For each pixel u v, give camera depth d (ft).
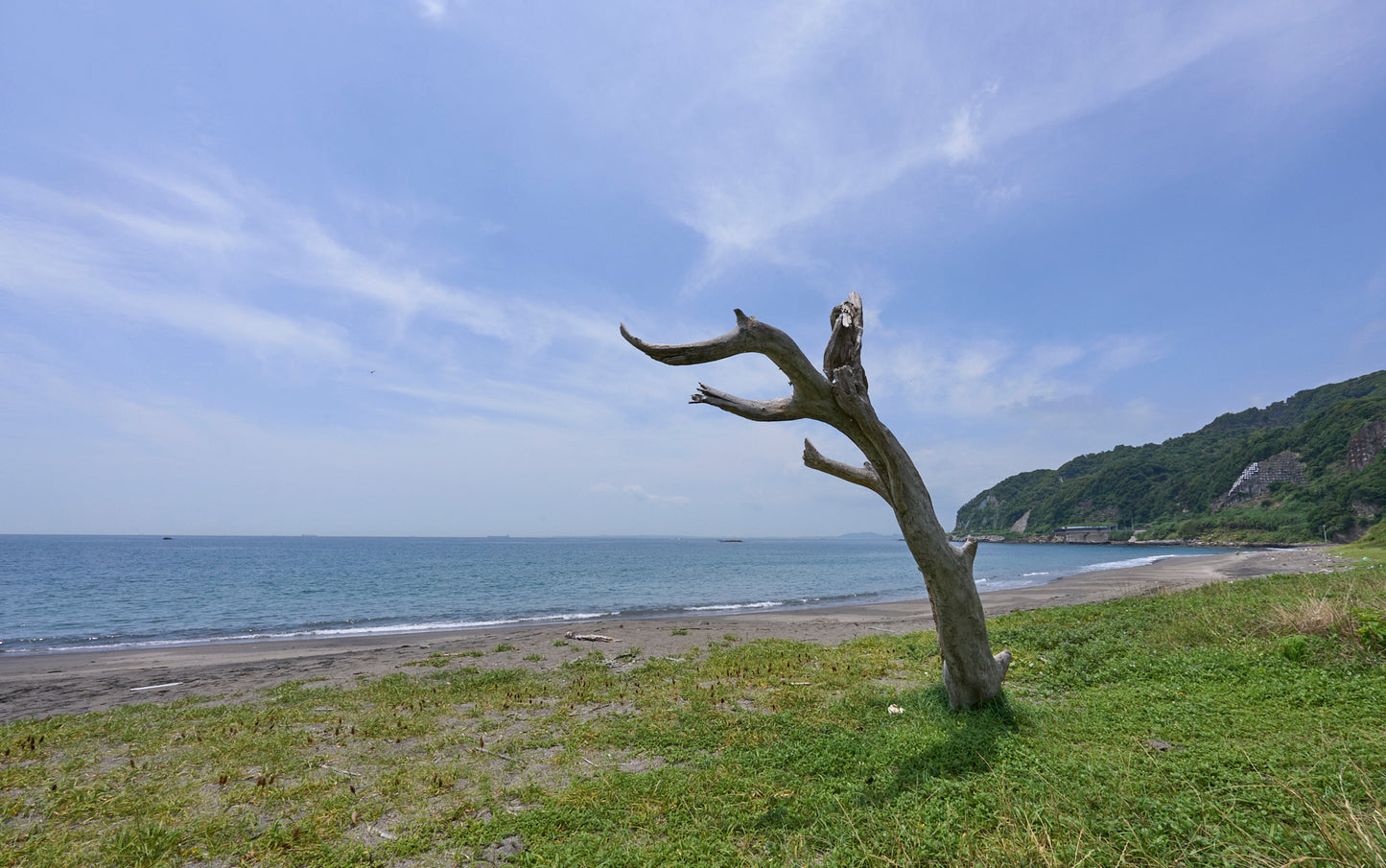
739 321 17.07
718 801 15.31
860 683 27.58
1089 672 26.48
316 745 21.06
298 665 37.78
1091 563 197.16
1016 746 17.44
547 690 28.55
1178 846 11.69
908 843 12.41
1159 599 47.11
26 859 13.32
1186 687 22.50
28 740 21.56
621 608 79.87
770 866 12.24
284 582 122.42
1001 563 204.44
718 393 18.74
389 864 13.10
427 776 17.78
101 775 18.44
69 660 42.57
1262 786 13.51
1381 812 11.60
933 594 20.66
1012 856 11.69
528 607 81.97
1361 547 141.79
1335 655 24.18
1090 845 11.90
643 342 16.49
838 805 14.57
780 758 18.03
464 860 13.17
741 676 30.17
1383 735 16.29
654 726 21.97
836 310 20.20
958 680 21.16
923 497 19.65
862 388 18.74
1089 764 15.44
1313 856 10.66
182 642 52.95
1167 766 15.05
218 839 14.15
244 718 24.39
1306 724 17.57
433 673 33.86
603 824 14.46
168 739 21.76
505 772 18.29
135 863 13.14
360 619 70.85
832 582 127.24
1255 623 30.66
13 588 108.68
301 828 14.58
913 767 16.70
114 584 116.78
